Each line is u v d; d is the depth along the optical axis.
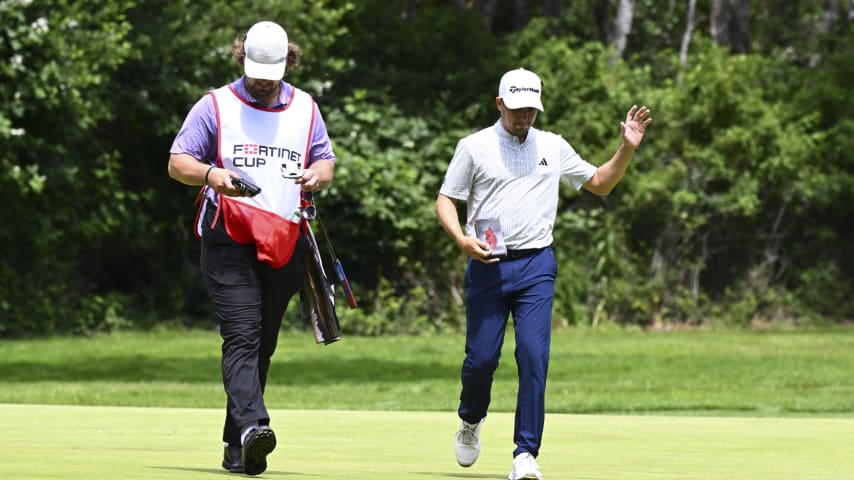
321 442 25.06
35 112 72.38
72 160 75.19
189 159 19.48
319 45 83.50
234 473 19.00
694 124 93.69
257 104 19.92
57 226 77.44
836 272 97.69
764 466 21.09
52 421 28.91
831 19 118.69
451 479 19.11
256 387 19.33
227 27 80.56
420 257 84.81
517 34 95.62
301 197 20.00
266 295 20.17
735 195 91.19
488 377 20.86
